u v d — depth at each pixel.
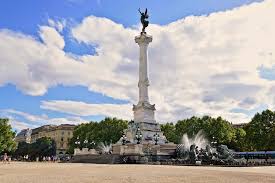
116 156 65.62
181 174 28.98
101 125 137.38
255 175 28.41
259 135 110.69
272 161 68.75
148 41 90.06
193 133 122.94
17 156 162.62
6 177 25.09
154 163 61.06
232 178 24.95
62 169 37.94
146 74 88.00
